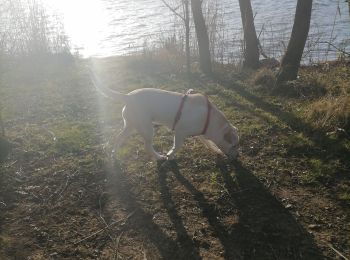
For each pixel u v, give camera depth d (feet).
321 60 13.06
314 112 8.49
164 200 6.16
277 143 7.66
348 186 6.31
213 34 13.57
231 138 6.77
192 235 5.40
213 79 11.77
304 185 6.40
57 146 7.84
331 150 7.27
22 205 6.13
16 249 5.22
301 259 4.94
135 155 7.53
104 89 6.82
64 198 6.29
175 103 6.57
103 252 5.18
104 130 8.62
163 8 24.75
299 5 9.85
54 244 5.32
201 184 6.53
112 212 5.94
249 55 12.75
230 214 5.78
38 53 15.24
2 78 12.72
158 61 13.96
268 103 9.61
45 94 11.14
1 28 16.74
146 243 5.31
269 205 5.94
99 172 6.96
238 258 4.98
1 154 7.54
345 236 5.29
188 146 7.76
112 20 22.65
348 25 17.43
